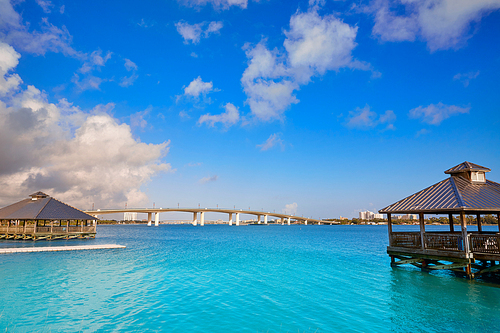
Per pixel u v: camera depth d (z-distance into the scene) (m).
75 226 60.03
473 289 19.20
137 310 14.61
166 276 23.06
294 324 13.02
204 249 46.59
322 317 13.92
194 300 16.42
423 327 12.72
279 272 25.20
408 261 24.84
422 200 23.64
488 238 19.47
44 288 18.70
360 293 18.16
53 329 12.09
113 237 82.56
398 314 14.38
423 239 23.62
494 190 22.70
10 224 57.22
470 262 20.52
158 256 35.78
